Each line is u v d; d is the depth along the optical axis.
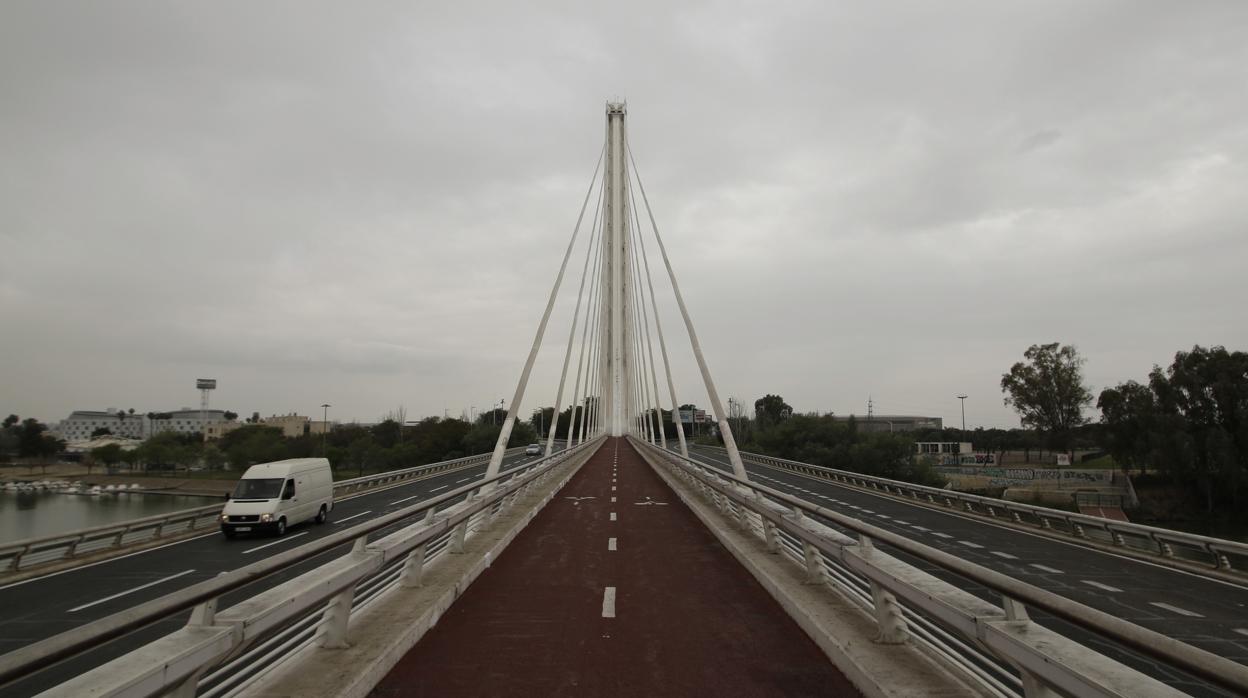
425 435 86.75
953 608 3.96
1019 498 47.78
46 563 14.06
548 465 22.45
